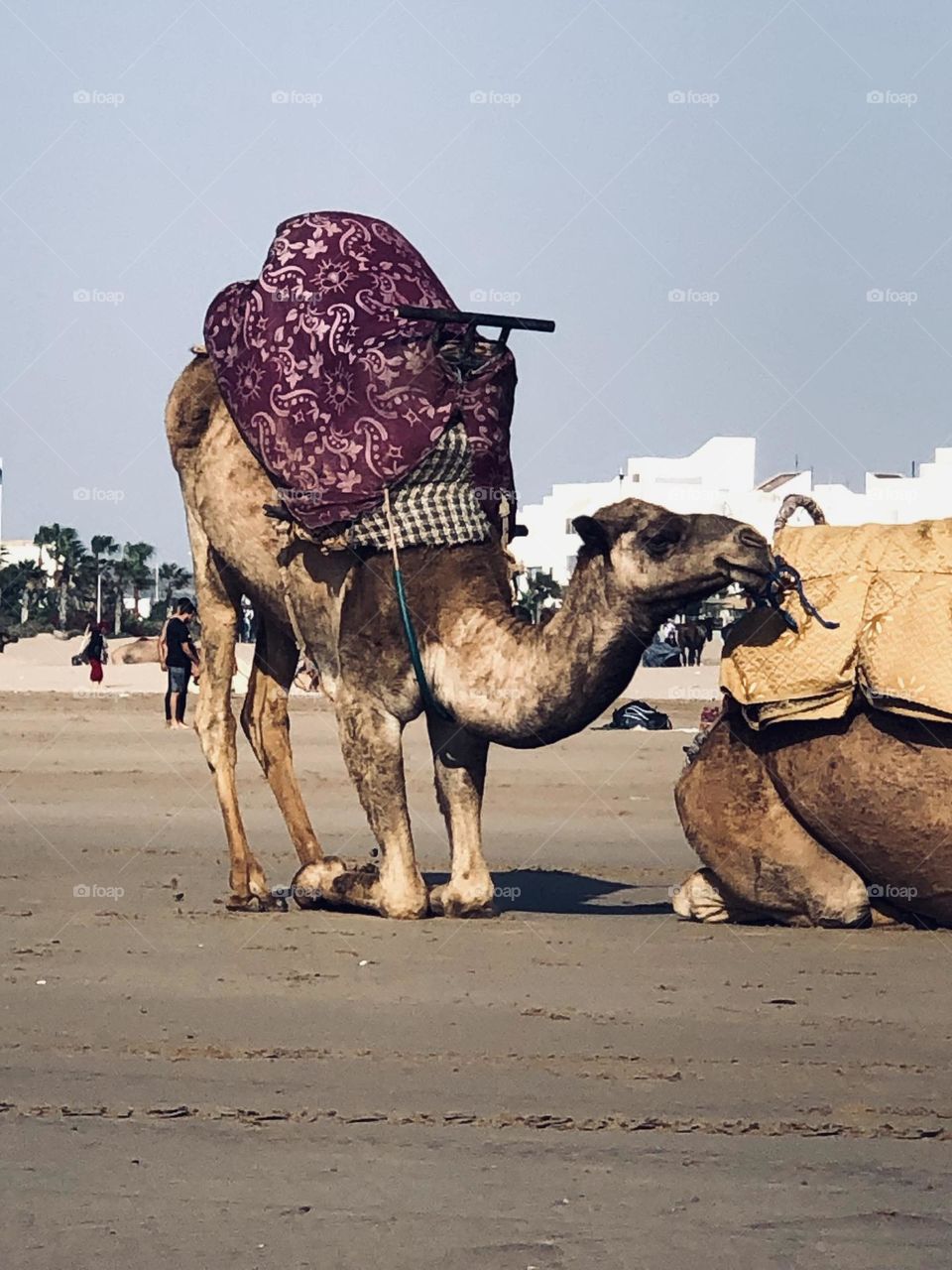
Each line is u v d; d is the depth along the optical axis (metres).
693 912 11.05
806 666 10.13
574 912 11.66
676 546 9.44
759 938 10.46
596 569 9.73
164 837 15.50
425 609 10.55
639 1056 7.82
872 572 10.23
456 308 11.39
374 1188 6.19
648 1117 6.95
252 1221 5.90
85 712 31.02
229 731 12.12
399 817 11.16
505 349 10.90
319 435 10.80
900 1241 5.74
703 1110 7.04
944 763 9.99
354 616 10.89
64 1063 7.73
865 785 10.12
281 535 11.30
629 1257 5.62
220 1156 6.51
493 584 10.58
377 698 10.92
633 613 9.62
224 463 11.85
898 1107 7.08
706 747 10.91
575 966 9.62
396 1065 7.70
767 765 10.62
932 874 10.23
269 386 11.05
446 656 10.43
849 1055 7.86
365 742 11.01
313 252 11.22
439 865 13.91
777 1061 7.75
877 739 10.12
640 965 9.64
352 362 10.79
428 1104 7.12
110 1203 6.06
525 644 10.19
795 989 9.09
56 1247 5.69
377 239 11.29
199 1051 7.91
